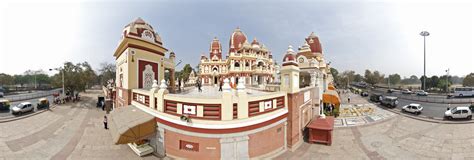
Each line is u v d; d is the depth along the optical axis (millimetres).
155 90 12070
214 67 45938
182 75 60938
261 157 10875
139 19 16859
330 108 25156
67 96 35969
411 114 25422
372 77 80312
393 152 13016
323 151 13008
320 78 22500
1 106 26688
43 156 12148
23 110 24797
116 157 11570
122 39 16281
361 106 32938
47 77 78000
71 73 34125
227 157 9828
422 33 47875
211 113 9859
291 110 12773
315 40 28953
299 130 14039
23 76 77062
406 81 99062
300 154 12422
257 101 10758
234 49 40406
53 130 17547
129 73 15172
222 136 9719
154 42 17406
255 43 40656
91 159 11539
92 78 39969
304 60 22547
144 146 11953
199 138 9891
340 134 16906
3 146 13766
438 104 33781
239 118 10000
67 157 11891
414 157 12273
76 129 17875
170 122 10562
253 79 38406
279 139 12094
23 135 16156
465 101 35000
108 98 26375
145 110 12625
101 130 17516
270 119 11211
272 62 43062
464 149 13391
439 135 16484
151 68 17062
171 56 22359
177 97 10531
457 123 20156
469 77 58781
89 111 27344
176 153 10531
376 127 19250
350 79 96562
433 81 62688
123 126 10523
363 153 12812
